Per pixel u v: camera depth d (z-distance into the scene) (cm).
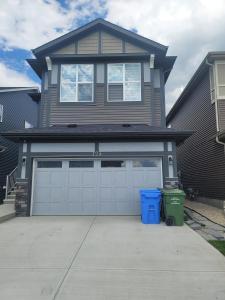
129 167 968
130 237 634
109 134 925
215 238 632
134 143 969
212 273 412
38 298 335
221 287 364
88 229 719
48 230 709
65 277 399
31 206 950
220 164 1083
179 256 494
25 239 618
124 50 1193
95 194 959
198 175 1353
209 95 1184
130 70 1183
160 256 494
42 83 1223
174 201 776
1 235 657
